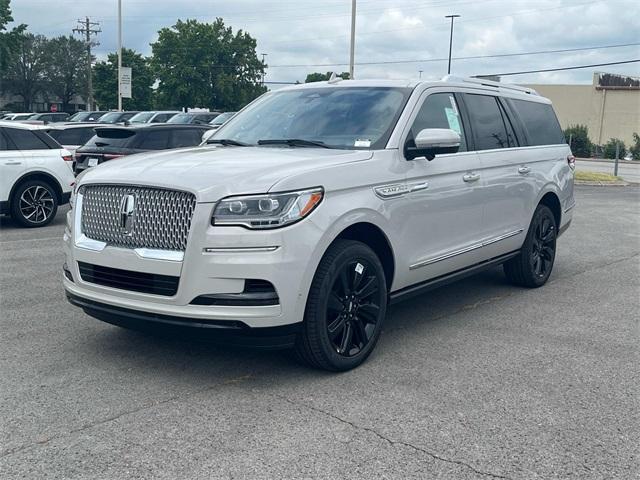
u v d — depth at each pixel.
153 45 68.31
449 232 5.83
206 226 4.23
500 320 6.26
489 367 5.00
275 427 3.96
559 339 5.72
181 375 4.73
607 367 5.06
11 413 4.10
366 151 5.14
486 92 6.80
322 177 4.58
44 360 5.00
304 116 5.82
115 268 4.54
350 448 3.72
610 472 3.54
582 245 10.69
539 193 7.31
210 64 67.88
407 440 3.83
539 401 4.41
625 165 39.78
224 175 4.40
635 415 4.23
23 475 3.41
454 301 6.93
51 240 10.20
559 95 58.16
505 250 6.85
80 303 4.82
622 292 7.45
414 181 5.34
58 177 11.71
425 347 5.44
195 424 3.99
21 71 95.19
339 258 4.62
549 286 7.71
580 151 49.69
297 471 3.48
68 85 98.50
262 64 71.00
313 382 4.64
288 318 4.36
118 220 4.57
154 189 4.43
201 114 26.92
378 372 4.86
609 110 56.03
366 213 4.83
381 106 5.64
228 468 3.50
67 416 4.07
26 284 7.28
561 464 3.61
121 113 30.19
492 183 6.39
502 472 3.51
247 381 4.64
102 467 3.49
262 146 5.52
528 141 7.35
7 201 11.22
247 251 4.22
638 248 10.43
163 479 3.39
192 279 4.25
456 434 3.91
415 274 5.48
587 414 4.23
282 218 4.29
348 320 4.82
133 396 4.38
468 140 6.23
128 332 5.66
